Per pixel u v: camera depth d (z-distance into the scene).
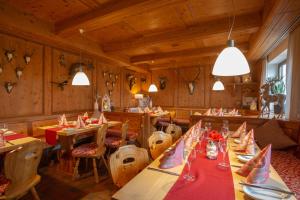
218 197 0.95
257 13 3.00
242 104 5.87
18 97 3.31
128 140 3.69
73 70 4.33
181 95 6.84
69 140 2.94
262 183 1.09
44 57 3.76
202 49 4.94
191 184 1.09
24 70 3.40
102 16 2.77
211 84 6.35
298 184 1.66
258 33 3.33
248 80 5.61
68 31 3.33
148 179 1.15
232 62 1.68
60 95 4.11
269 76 4.75
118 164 1.46
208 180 1.14
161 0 2.32
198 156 1.61
